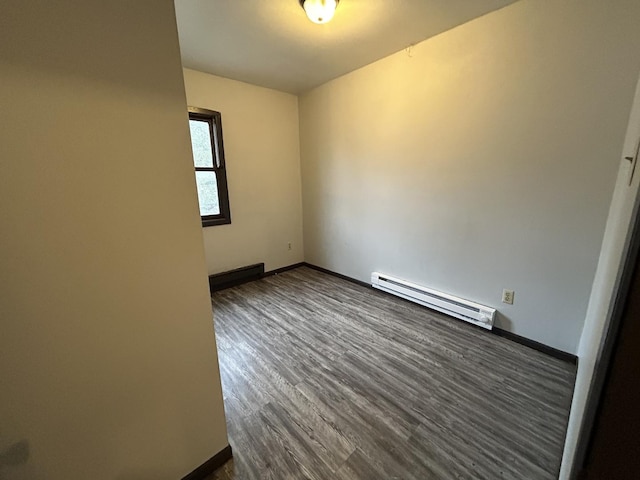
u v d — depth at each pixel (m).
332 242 3.56
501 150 1.93
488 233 2.10
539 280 1.89
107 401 0.88
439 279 2.49
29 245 0.69
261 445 1.29
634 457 0.35
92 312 0.81
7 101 0.62
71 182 0.73
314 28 1.98
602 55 1.47
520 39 1.73
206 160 3.02
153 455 1.02
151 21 0.79
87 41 0.70
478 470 1.16
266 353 1.99
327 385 1.66
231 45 2.22
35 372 0.74
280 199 3.68
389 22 1.92
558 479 1.07
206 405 1.14
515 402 1.50
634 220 0.34
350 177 3.11
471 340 2.10
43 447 0.78
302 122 3.58
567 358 1.84
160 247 0.92
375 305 2.75
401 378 1.71
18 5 0.60
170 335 0.99
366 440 1.30
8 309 0.68
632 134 1.10
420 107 2.33
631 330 0.32
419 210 2.52
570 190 1.68
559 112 1.65
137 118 0.81
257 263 3.56
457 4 1.73
